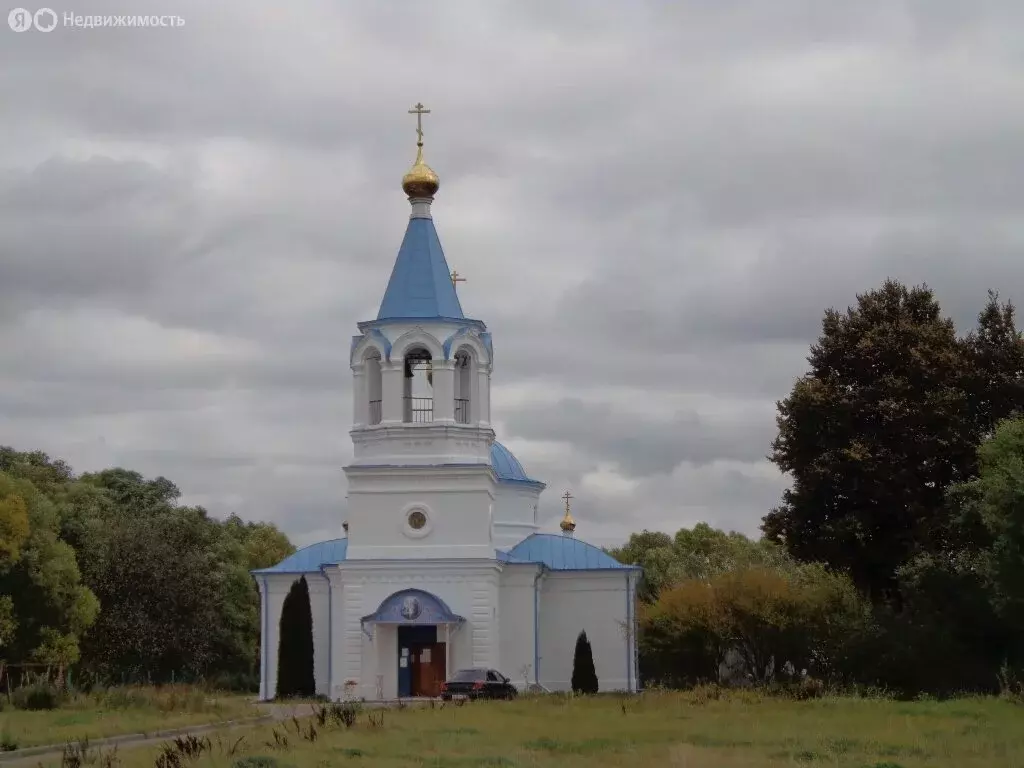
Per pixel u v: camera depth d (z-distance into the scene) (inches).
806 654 2524.6
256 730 1541.6
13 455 3836.1
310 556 2775.6
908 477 2413.9
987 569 2138.3
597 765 1152.2
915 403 2453.2
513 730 1499.8
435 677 2495.1
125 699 2016.5
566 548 2812.5
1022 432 2206.0
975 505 2196.1
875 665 2303.2
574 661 2632.9
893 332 2534.5
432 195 2677.2
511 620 2628.0
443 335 2546.8
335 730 1482.5
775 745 1325.0
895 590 2554.1
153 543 3380.9
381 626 2490.2
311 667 2551.7
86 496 3636.8
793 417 2529.5
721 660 2647.6
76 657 2910.9
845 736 1386.6
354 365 2571.4
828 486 2464.3
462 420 2591.0
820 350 2605.8
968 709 1761.8
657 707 1923.0
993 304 2581.2
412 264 2608.3
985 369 2518.5
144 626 3267.7
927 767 1118.4
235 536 4613.7
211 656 3503.9
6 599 2736.2
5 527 2751.0
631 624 2723.9
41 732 1533.0
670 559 4584.2
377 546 2507.4
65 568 2918.3
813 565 2672.2
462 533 2504.9
